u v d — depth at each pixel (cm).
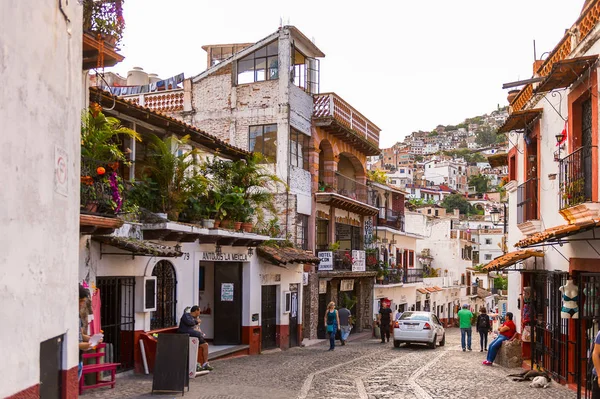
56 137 708
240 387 1401
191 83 2989
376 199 4297
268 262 2389
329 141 3247
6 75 553
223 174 2206
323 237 3306
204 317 2267
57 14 710
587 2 1481
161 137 1938
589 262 1341
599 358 869
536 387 1473
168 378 1267
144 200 1742
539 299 1784
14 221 573
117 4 1217
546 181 1748
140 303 1573
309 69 3122
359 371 1761
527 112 1806
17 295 578
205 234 1872
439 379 1617
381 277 3938
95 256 1409
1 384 532
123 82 3234
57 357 730
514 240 2266
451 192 14800
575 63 1288
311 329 3019
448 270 6456
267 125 2866
